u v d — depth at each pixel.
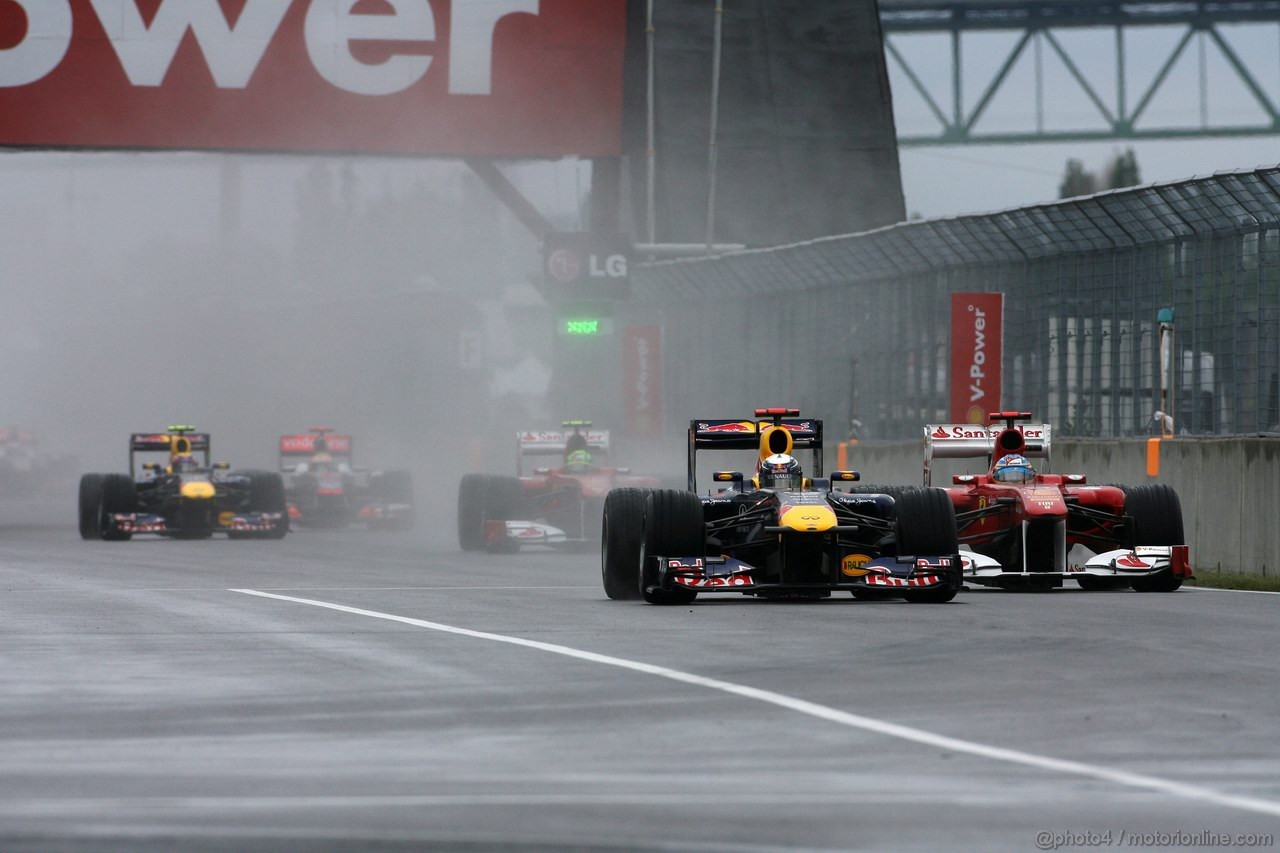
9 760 22.34
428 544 89.94
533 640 35.81
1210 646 34.28
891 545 48.19
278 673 30.61
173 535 98.94
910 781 20.80
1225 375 61.75
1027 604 45.44
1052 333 73.06
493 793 20.17
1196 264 63.50
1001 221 75.25
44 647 35.00
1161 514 50.19
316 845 17.64
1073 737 23.73
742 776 21.14
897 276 89.19
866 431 93.06
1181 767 21.64
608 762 22.06
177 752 22.89
